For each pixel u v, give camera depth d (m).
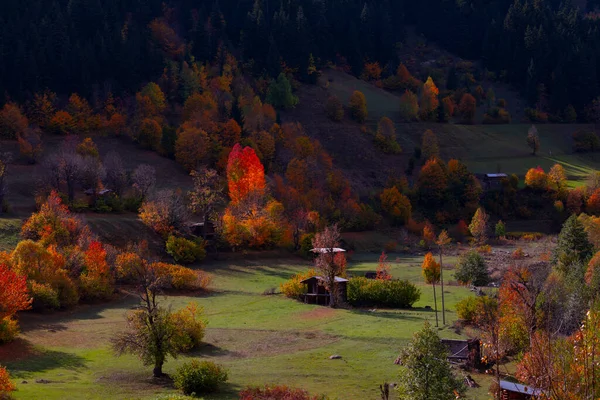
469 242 152.50
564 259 94.31
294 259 120.81
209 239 120.25
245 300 86.75
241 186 138.88
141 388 47.22
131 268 84.94
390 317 76.62
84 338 63.53
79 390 45.34
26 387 44.59
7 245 93.44
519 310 48.66
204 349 61.81
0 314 57.75
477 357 54.28
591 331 23.44
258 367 55.16
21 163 149.75
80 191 135.50
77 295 79.00
